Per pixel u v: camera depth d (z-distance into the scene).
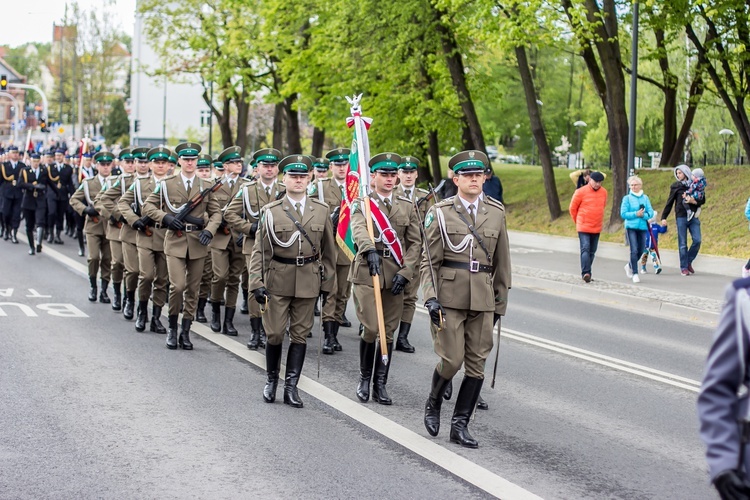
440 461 7.82
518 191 42.69
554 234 33.75
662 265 23.22
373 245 9.60
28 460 7.66
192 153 12.88
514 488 7.18
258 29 47.53
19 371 10.92
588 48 31.17
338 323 13.05
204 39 50.41
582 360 12.31
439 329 8.15
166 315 15.59
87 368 11.20
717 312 16.08
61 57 100.06
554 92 64.56
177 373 11.06
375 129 41.03
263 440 8.36
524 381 11.02
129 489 7.02
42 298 16.86
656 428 9.04
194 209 12.79
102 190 16.47
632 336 14.29
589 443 8.50
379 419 9.16
